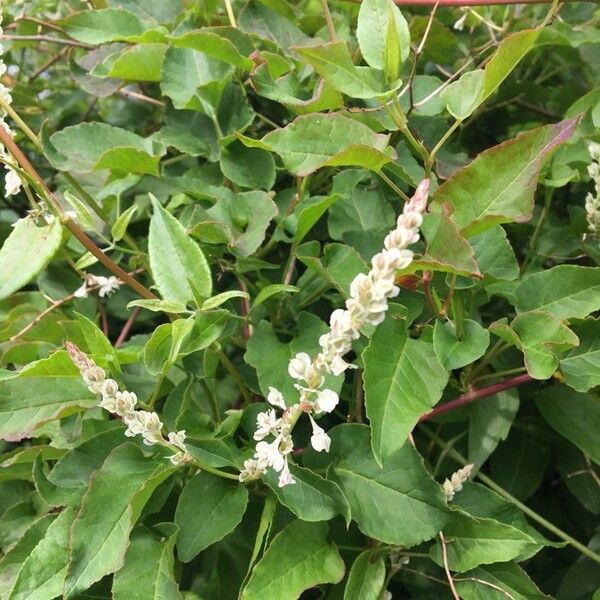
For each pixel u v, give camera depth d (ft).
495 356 0.80
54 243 0.70
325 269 0.76
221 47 0.87
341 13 1.16
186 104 0.95
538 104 1.15
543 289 0.78
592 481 0.91
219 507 0.71
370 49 0.73
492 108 1.09
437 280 0.81
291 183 1.03
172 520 0.78
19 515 0.85
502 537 0.70
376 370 0.66
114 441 0.76
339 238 0.88
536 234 0.98
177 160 1.09
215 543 0.79
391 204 0.92
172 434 0.65
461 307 0.73
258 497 0.78
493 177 0.69
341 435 0.75
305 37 1.02
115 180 0.97
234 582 0.77
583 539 0.97
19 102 1.25
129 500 0.67
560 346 0.70
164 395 0.87
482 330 0.72
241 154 0.94
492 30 1.10
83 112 1.29
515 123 1.17
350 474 0.72
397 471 0.71
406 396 0.65
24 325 0.97
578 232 0.96
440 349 0.69
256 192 0.87
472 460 0.82
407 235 0.47
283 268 0.92
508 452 0.94
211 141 0.98
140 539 0.70
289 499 0.68
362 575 0.70
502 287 0.82
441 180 0.91
